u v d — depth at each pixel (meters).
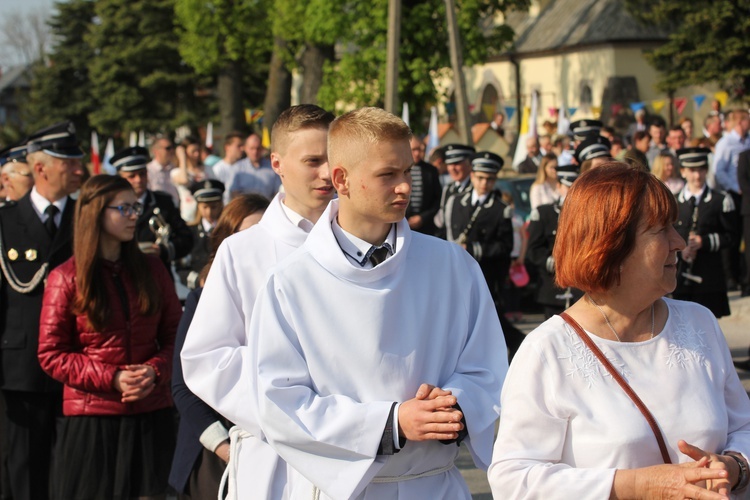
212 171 14.47
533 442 3.03
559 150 18.06
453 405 3.53
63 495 5.44
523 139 22.86
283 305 3.55
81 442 5.44
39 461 6.29
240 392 4.07
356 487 3.43
